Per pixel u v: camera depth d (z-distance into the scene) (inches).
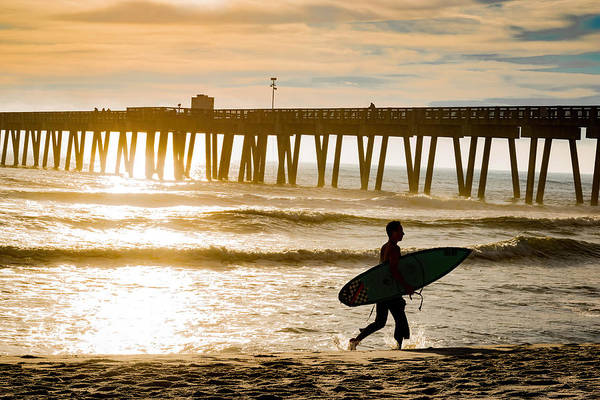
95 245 733.9
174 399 197.9
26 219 903.7
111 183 1771.7
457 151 1608.0
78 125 2556.6
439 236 1034.7
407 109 1662.2
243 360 274.5
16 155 2947.8
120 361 269.3
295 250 730.8
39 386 214.2
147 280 576.1
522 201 1999.3
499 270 717.3
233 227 986.7
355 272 667.4
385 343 379.9
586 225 1237.7
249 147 2058.3
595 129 1459.2
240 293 533.3
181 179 2181.3
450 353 295.7
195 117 2160.4
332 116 1809.8
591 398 190.1
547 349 309.3
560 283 638.5
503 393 200.8
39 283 536.1
